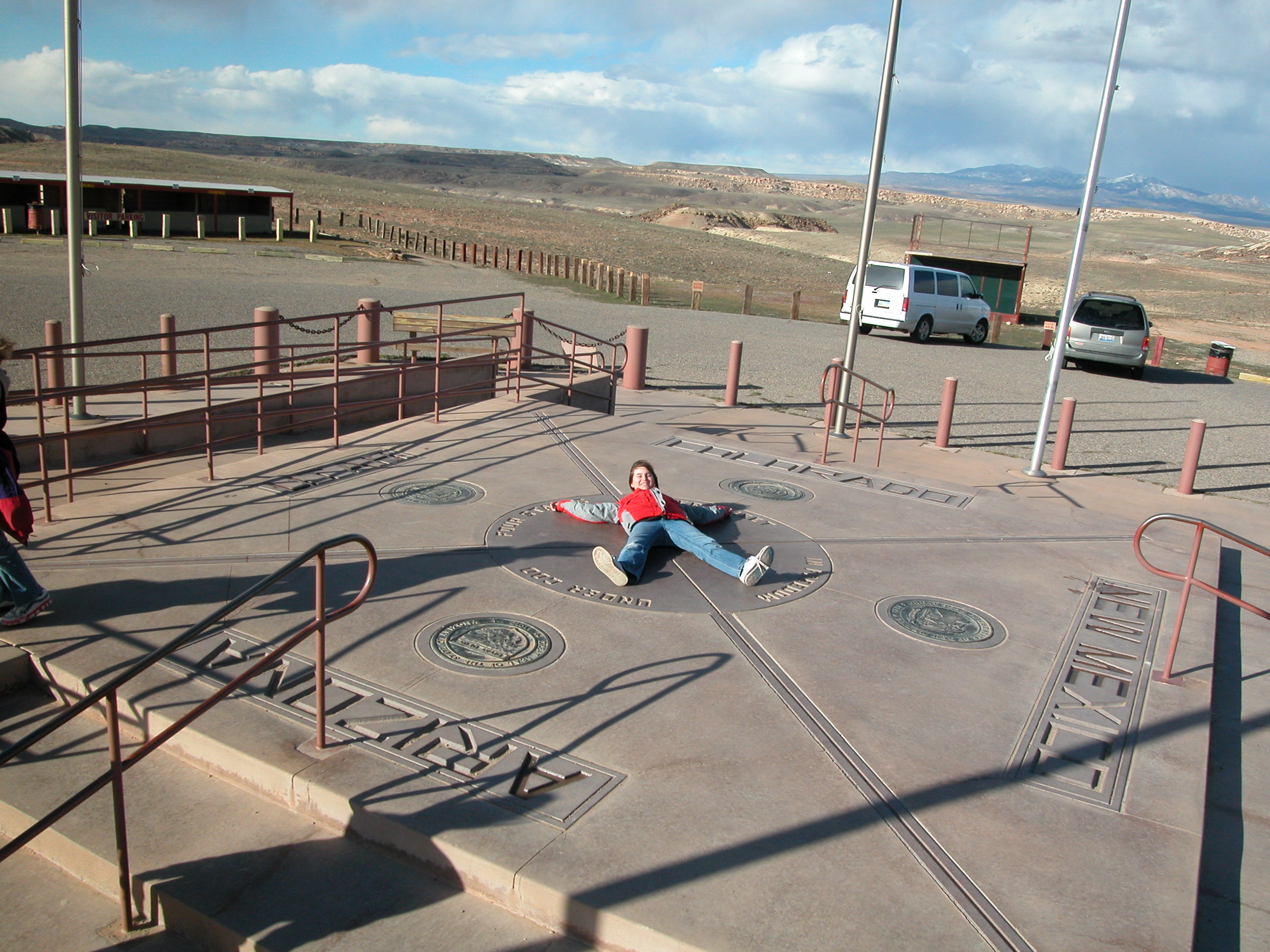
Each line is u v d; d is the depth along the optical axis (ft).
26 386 36.58
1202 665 17.20
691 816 11.65
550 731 13.44
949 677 16.05
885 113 32.40
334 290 73.87
